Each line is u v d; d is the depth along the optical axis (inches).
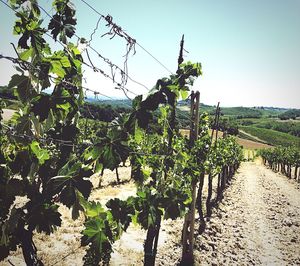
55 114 95.6
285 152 1585.9
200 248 398.9
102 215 116.4
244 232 495.2
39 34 86.2
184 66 183.6
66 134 107.7
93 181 768.3
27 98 84.2
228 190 920.9
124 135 107.5
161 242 405.1
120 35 135.0
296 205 743.1
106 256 122.6
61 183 89.5
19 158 86.6
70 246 346.9
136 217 149.3
